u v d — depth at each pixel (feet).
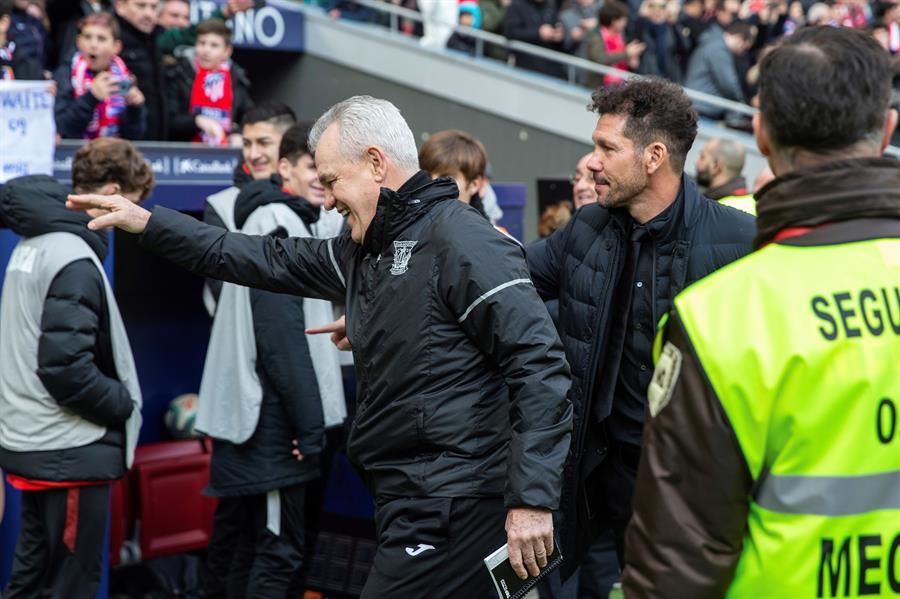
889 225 9.99
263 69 60.70
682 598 9.57
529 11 57.21
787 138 10.00
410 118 58.03
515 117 56.13
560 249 17.84
